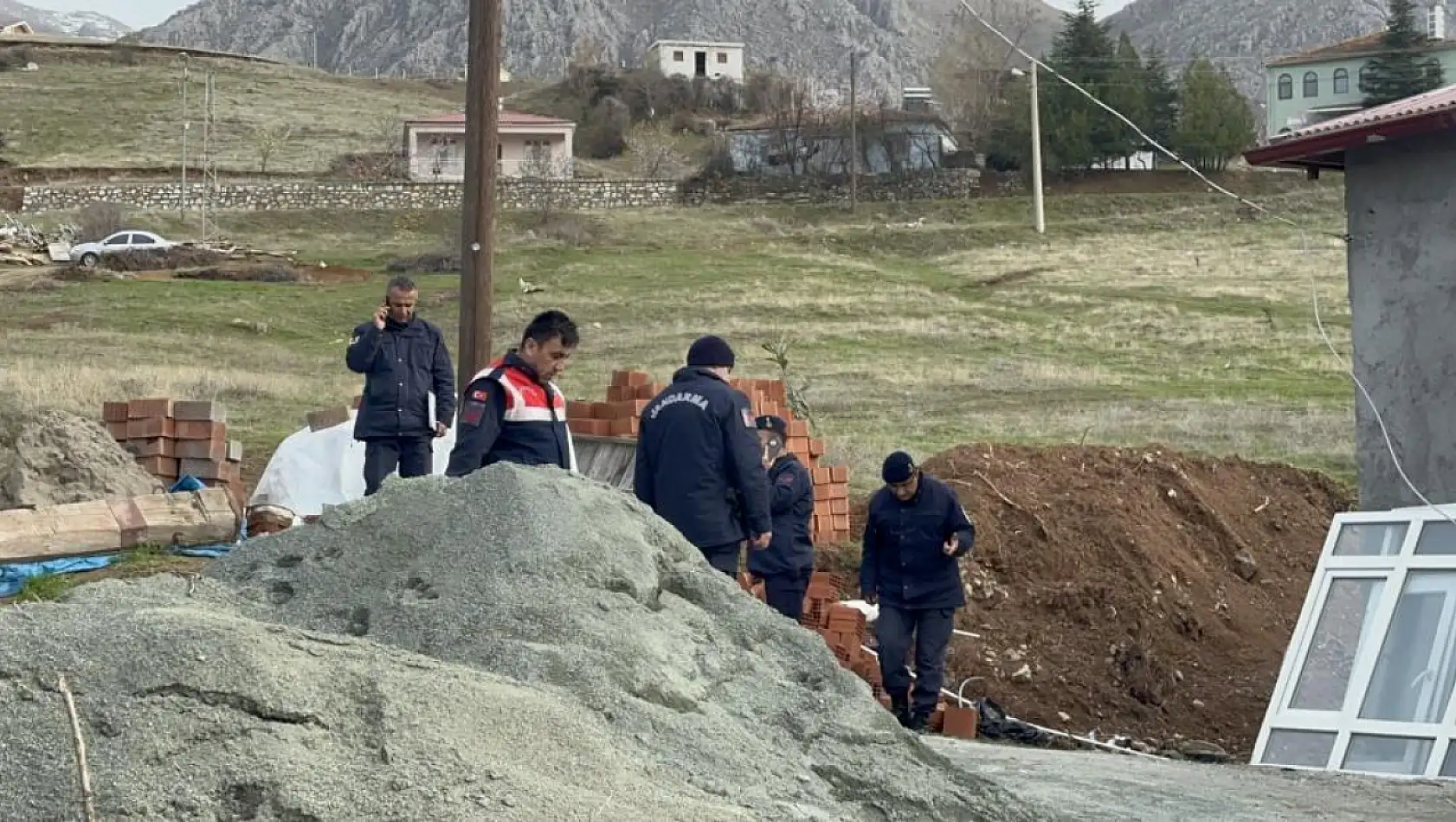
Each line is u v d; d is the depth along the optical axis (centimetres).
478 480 624
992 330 4066
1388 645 1202
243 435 2045
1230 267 5572
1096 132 7956
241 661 466
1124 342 3947
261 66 12281
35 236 5781
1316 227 6712
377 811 434
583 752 491
